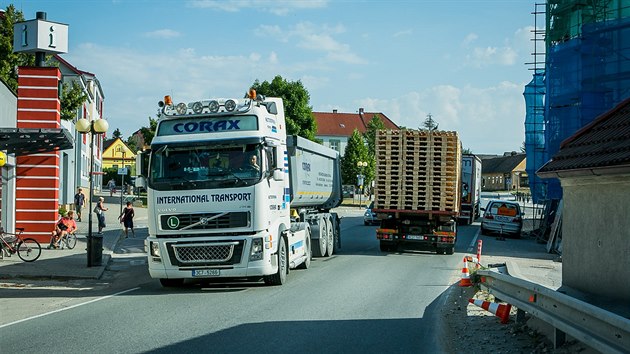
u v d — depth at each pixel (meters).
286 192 15.28
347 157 88.31
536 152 36.22
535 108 36.34
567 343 7.74
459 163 23.08
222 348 8.18
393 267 18.30
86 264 18.89
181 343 8.47
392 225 23.00
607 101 27.42
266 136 13.79
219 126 13.62
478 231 36.69
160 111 13.87
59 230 23.38
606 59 27.25
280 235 14.39
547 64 31.75
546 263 21.03
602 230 10.03
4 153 21.09
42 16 26.53
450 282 15.15
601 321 6.36
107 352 8.01
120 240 27.88
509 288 9.71
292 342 8.55
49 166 25.30
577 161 10.16
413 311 11.12
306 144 19.14
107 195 67.44
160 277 13.38
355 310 11.10
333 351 8.07
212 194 13.27
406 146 22.36
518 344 8.50
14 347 8.35
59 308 11.76
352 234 33.53
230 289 13.86
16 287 15.09
